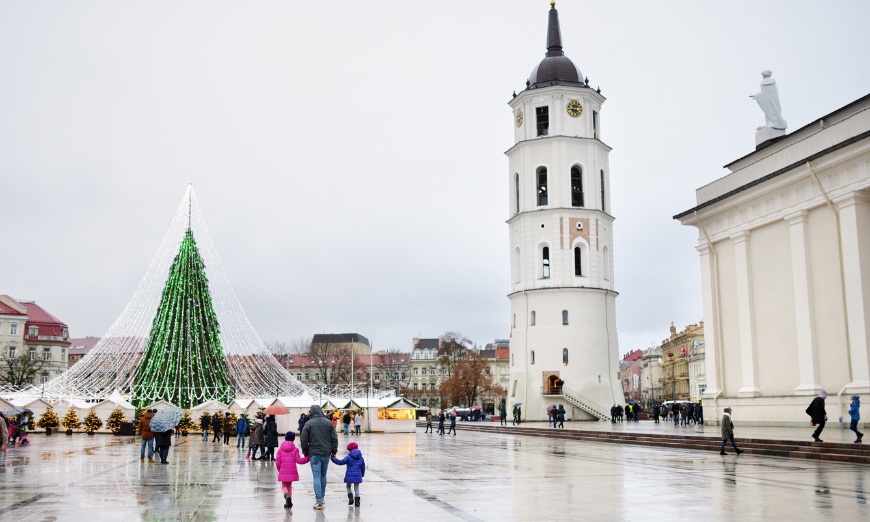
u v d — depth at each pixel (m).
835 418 35.03
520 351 73.81
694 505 15.00
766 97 46.31
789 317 38.97
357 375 152.12
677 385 138.62
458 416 96.88
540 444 39.00
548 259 74.19
